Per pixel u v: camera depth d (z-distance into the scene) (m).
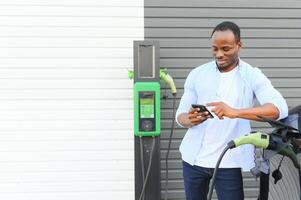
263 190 2.60
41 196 4.17
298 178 2.58
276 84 4.33
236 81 2.78
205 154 2.82
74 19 4.11
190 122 2.71
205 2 4.22
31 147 4.14
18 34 4.08
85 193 4.20
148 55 3.66
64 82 4.13
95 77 4.14
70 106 4.14
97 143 4.18
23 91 4.11
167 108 4.21
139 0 4.16
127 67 4.16
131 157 4.20
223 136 2.77
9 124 4.11
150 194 3.70
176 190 4.25
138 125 3.56
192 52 4.23
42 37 4.10
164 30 4.20
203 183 2.92
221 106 2.50
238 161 2.77
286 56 4.32
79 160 4.18
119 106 4.17
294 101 4.35
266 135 2.44
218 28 2.72
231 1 4.24
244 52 4.29
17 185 4.15
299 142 2.51
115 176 4.20
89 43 4.13
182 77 4.24
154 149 3.65
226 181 2.80
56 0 4.09
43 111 4.13
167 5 4.19
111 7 4.14
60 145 4.16
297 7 4.30
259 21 4.28
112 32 4.14
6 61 4.08
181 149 2.99
